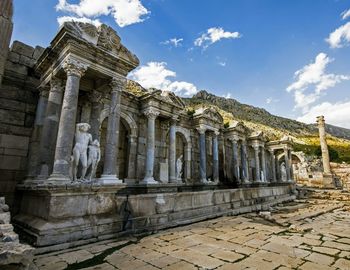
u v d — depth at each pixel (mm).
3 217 6125
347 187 36938
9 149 10945
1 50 8078
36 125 11016
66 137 8625
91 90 12078
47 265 5859
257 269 5688
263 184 27859
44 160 9930
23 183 10141
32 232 7406
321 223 11938
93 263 6043
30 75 12062
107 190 9000
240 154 29250
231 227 10609
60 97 10680
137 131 17531
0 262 3896
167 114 18250
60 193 7805
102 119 15336
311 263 6152
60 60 9797
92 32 9664
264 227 10648
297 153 44719
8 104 11258
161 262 6137
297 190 27375
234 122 26406
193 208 12438
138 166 17078
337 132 144875
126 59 10711
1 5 8234
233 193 15828
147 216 9977
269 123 109938
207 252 6996
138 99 17641
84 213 8266
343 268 5824
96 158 9508
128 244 7801
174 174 18203
